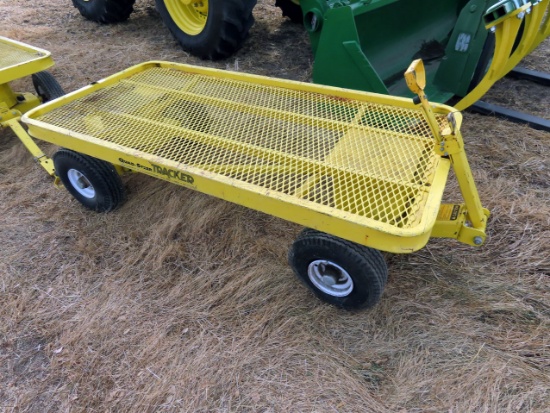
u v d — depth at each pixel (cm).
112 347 191
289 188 170
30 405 174
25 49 324
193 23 435
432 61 342
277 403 167
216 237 240
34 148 294
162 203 263
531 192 247
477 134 296
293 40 464
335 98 228
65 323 203
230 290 210
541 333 179
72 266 232
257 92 246
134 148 205
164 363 183
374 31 307
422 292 200
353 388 169
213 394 171
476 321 186
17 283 223
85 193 260
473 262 211
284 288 209
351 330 189
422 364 173
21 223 261
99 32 528
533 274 204
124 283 220
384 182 168
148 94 254
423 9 336
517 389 162
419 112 203
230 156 196
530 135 292
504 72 271
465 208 184
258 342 188
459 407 159
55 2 652
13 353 193
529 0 218
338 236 156
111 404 171
